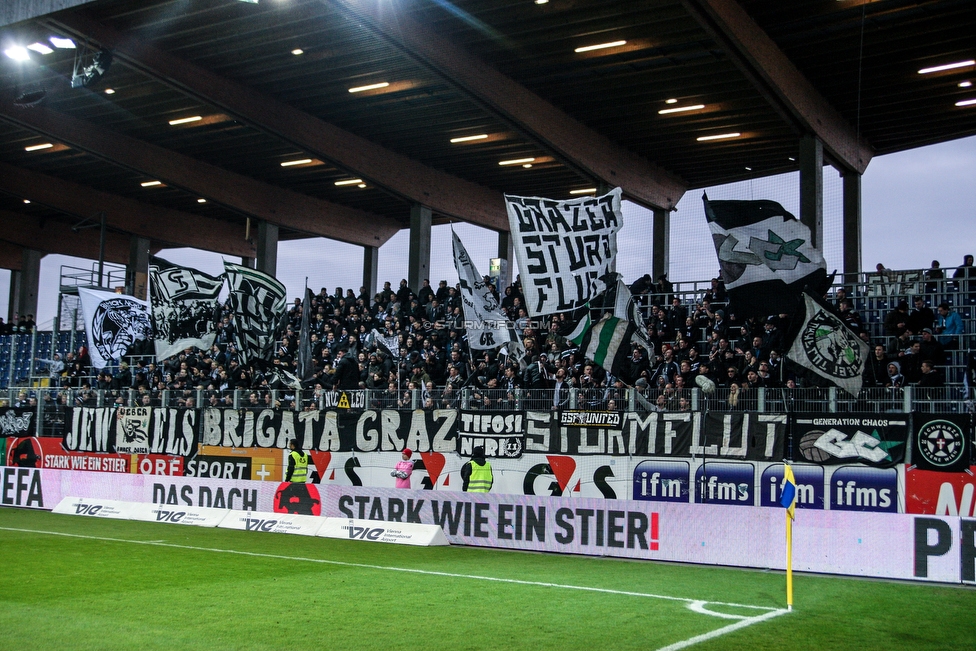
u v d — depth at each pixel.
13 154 37.69
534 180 38.72
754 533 15.98
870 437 18.06
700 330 24.73
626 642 10.00
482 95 26.55
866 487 18.05
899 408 18.53
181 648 9.48
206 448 26.05
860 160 31.33
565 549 17.69
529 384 22.95
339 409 24.20
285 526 20.78
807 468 18.58
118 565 15.30
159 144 35.25
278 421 25.03
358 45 26.11
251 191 39.03
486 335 25.45
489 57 26.58
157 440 26.91
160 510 22.94
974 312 23.27
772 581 14.48
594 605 12.17
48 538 18.80
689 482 19.58
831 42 25.08
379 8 23.25
